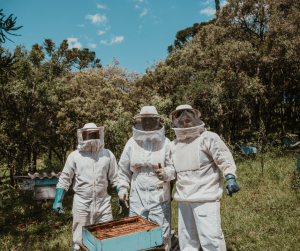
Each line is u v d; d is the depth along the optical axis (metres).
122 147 7.98
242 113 16.55
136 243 1.98
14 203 7.50
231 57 15.01
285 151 9.40
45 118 12.65
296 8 14.80
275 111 21.42
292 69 15.22
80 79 15.48
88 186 3.21
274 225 4.11
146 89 18.36
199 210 2.78
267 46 14.48
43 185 6.85
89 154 3.32
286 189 5.75
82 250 2.21
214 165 2.96
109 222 2.31
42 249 4.23
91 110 12.73
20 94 10.95
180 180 2.95
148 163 2.98
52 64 13.43
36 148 13.29
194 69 17.59
